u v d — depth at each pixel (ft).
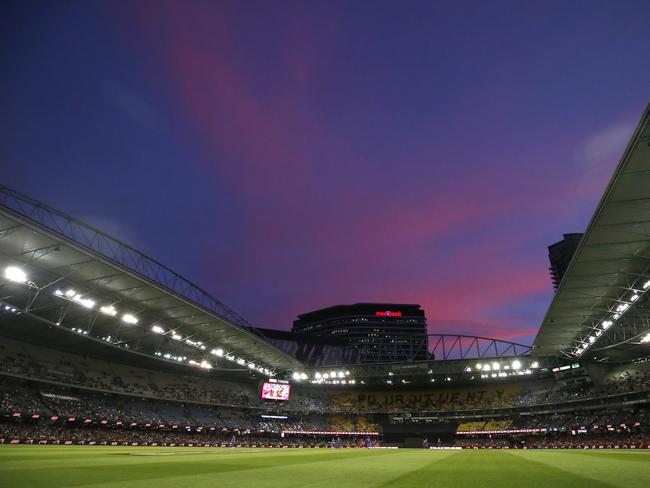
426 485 47.42
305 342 592.60
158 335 251.19
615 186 121.90
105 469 63.05
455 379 358.84
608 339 256.11
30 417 203.92
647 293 181.57
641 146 106.83
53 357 243.40
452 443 329.11
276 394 322.55
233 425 321.32
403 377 355.77
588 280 182.91
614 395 260.83
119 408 258.78
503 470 68.69
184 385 317.01
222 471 64.80
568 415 304.30
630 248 155.84
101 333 239.30
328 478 55.77
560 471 64.80
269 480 52.29
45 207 159.94
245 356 317.42
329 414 383.86
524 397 338.54
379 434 357.00
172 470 64.18
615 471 63.98
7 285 173.99
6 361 212.02
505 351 333.01
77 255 157.17
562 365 306.96
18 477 49.75
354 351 622.13
